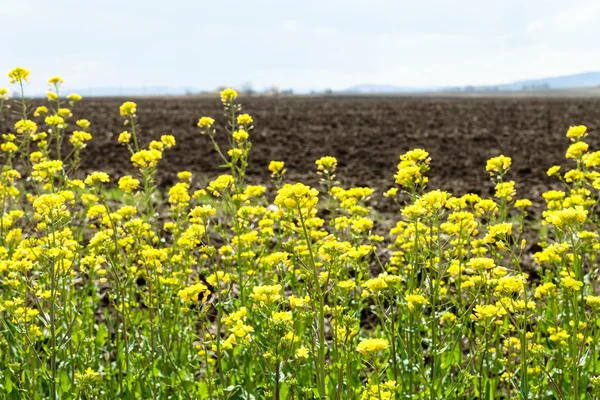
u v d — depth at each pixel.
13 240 6.11
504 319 5.24
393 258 5.86
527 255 8.24
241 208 5.57
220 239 8.54
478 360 4.66
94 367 5.00
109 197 11.29
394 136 23.44
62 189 6.73
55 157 16.19
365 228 5.09
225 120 28.22
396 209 11.69
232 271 5.70
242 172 6.47
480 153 18.88
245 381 4.68
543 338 5.28
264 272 5.61
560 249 4.31
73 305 5.21
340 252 4.07
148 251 4.91
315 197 3.65
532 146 20.41
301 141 21.72
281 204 3.65
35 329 4.43
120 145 18.98
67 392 4.44
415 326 4.52
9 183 7.69
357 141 21.83
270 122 28.91
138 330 5.38
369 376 4.29
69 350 4.93
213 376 4.88
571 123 28.84
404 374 4.55
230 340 3.83
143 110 35.56
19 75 7.25
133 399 4.53
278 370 3.49
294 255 4.05
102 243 4.62
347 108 42.50
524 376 3.85
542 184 13.88
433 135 23.62
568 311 4.96
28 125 7.29
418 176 4.98
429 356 5.05
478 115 34.38
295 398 4.07
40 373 4.41
